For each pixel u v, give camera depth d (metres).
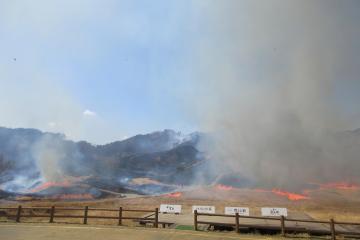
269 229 20.61
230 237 18.08
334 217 34.09
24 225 20.92
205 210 21.47
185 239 16.86
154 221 22.36
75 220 27.03
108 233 18.14
